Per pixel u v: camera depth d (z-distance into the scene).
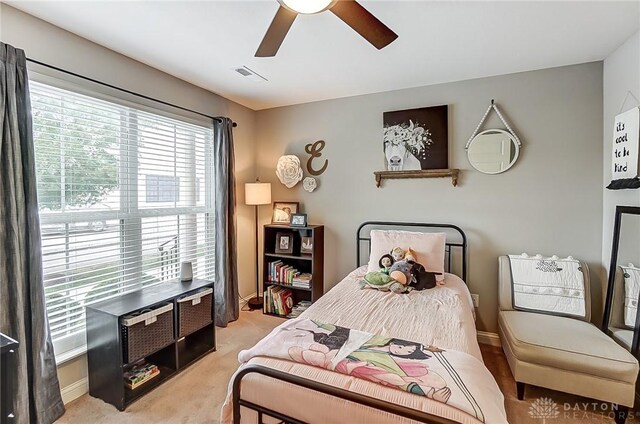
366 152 3.19
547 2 1.65
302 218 3.33
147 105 2.45
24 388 1.60
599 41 2.08
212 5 1.68
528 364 1.88
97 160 2.14
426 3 1.66
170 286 2.44
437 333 1.58
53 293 1.91
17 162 1.61
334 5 1.30
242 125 3.54
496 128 2.68
